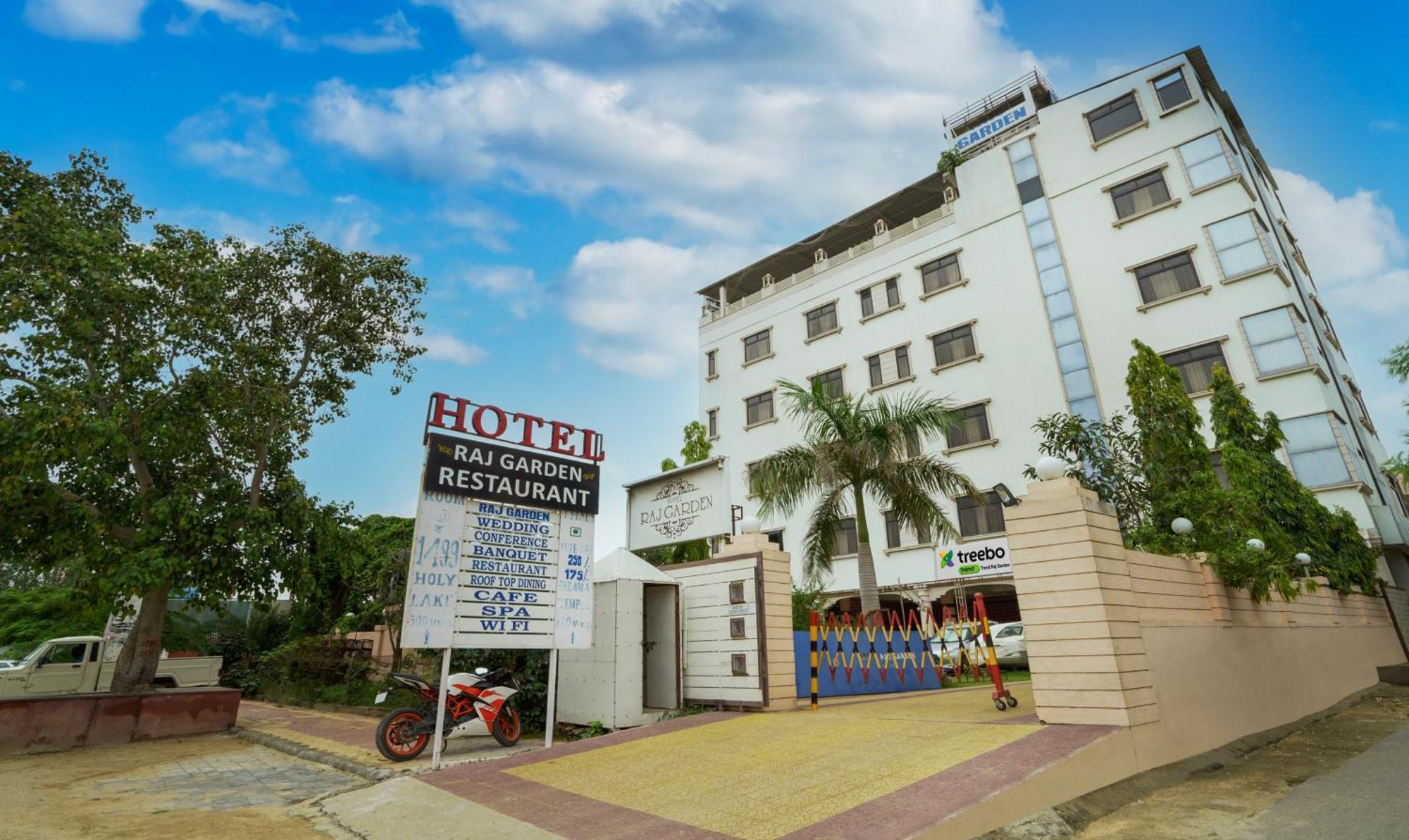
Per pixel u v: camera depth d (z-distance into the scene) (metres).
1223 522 11.02
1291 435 18.86
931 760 5.74
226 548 12.38
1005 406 24.12
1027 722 6.94
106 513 12.17
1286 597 9.39
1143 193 22.94
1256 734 8.63
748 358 33.00
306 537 13.76
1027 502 7.32
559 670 10.63
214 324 12.52
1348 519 16.55
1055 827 4.82
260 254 14.48
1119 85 24.20
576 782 6.24
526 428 9.08
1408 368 18.56
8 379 11.08
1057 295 23.91
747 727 8.21
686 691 10.63
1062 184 24.69
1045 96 29.59
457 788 6.39
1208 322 20.77
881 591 24.67
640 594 10.20
